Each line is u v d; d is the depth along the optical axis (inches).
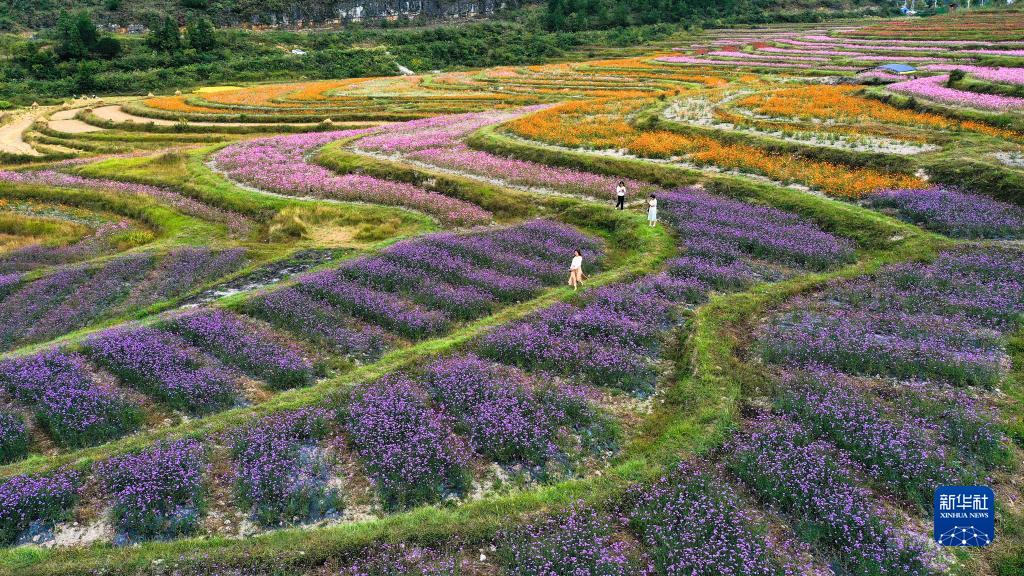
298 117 3125.0
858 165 1493.6
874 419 580.7
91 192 1883.6
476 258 1114.1
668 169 1592.0
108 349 781.9
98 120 3255.4
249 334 839.7
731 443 575.8
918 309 822.5
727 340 767.7
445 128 2447.1
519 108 2952.8
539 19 6786.4
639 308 866.8
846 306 860.0
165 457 562.6
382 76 4990.2
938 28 4510.3
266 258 1232.2
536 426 610.2
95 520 522.3
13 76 4407.0
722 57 4227.4
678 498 500.1
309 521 519.5
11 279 1150.3
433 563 456.8
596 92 3417.8
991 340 722.2
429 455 566.6
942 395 628.4
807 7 7032.5
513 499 525.0
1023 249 983.6
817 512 486.0
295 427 619.2
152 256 1250.0
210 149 2418.8
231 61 4940.9
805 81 2928.2
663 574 440.5
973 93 2044.8
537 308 881.5
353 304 925.8
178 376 716.0
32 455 614.9
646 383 710.5
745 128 1910.7
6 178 2112.5
